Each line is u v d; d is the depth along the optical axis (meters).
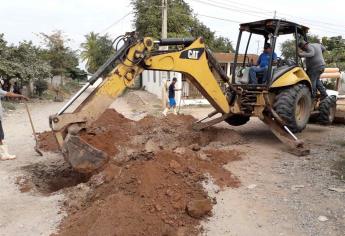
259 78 9.24
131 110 20.03
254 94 8.87
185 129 9.91
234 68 9.72
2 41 23.20
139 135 9.26
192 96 23.70
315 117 11.35
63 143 6.22
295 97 8.71
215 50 36.81
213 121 9.53
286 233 4.77
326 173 6.80
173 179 5.84
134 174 5.85
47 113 18.28
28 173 7.24
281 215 5.21
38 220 5.23
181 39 7.76
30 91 29.02
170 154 6.76
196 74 7.97
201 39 7.94
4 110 18.05
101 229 4.66
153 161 6.35
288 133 8.60
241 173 6.86
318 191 5.97
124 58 6.85
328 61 33.75
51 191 6.50
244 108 9.07
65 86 40.62
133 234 4.62
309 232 4.77
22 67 23.92
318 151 8.34
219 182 6.23
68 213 5.40
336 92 14.73
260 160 7.64
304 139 9.62
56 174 7.24
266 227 4.92
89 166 6.30
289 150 8.36
